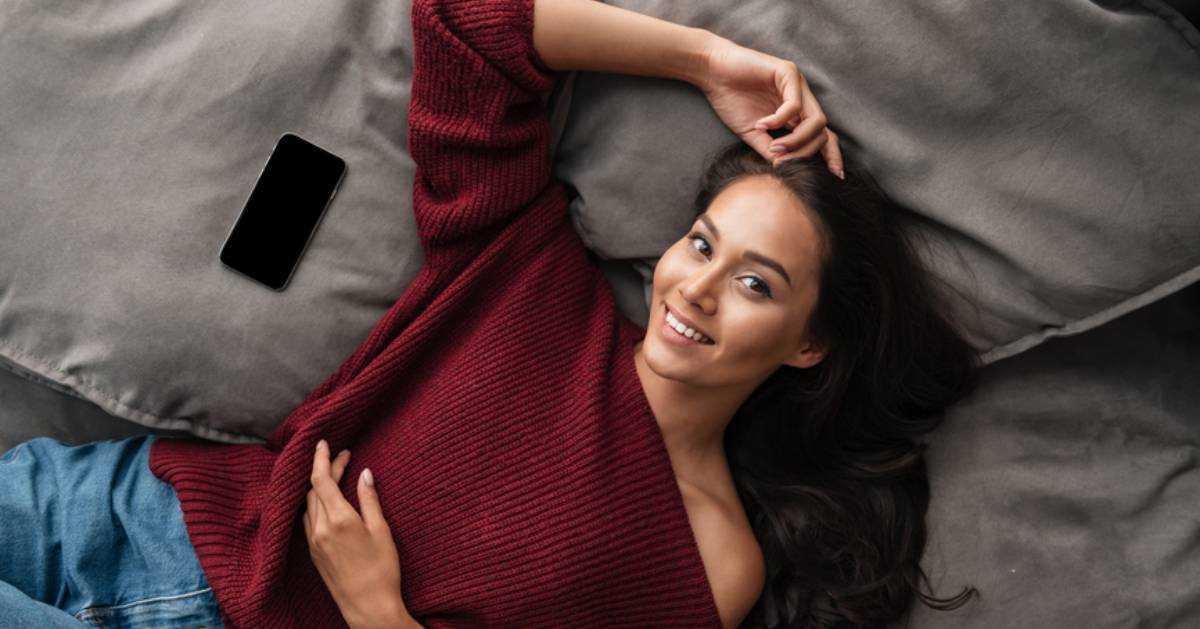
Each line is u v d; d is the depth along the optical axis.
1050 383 1.16
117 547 1.11
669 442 1.12
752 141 1.06
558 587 1.06
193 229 1.10
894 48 1.01
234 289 1.12
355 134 1.13
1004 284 1.08
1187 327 1.14
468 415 1.08
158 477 1.12
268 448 1.16
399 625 1.05
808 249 1.00
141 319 1.10
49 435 1.25
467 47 1.03
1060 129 1.00
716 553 1.10
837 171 1.03
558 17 1.05
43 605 1.02
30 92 1.08
